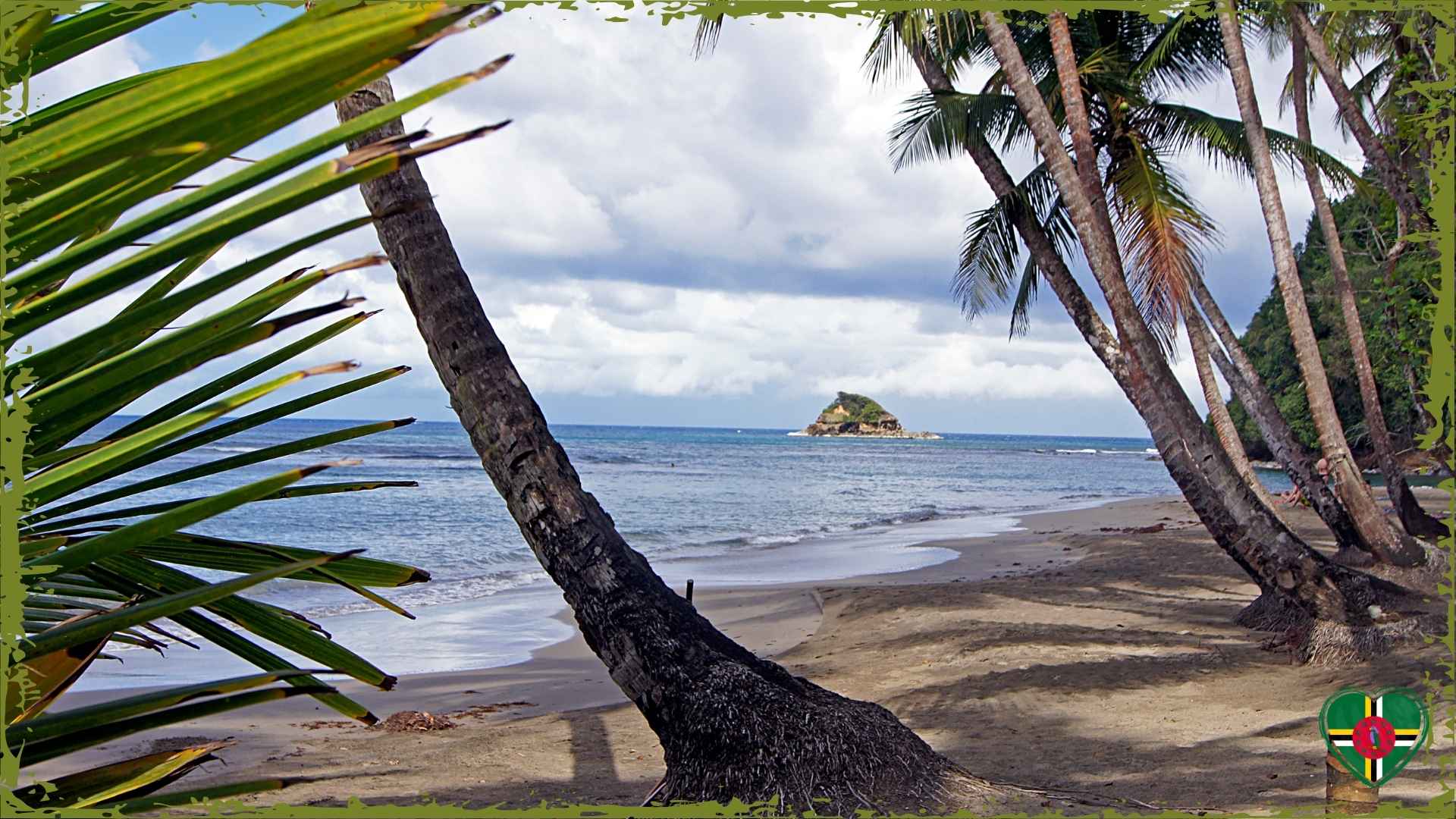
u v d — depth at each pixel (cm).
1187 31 1172
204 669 1079
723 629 1376
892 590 1580
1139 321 941
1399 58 1078
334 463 95
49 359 92
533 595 1728
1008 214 1100
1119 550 2064
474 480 4859
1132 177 1073
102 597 162
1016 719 776
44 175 79
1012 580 1648
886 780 441
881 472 7369
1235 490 919
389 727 841
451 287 443
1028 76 951
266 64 78
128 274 85
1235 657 946
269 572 107
